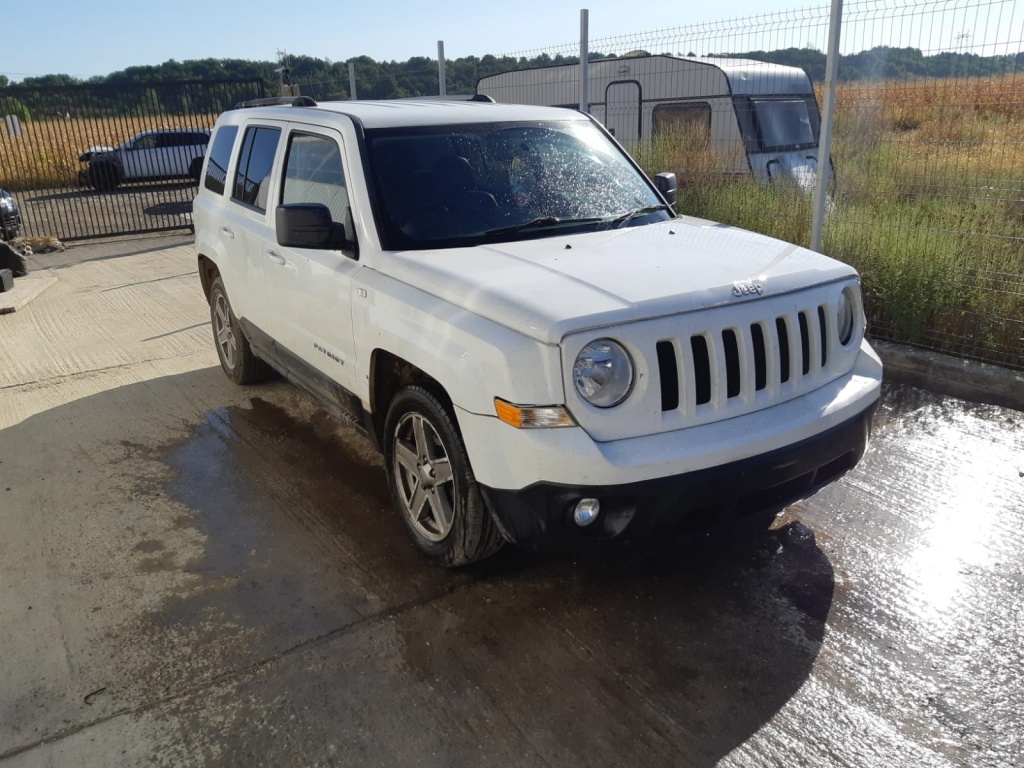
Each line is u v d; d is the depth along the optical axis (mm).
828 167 6305
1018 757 2660
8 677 3127
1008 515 4102
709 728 2811
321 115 4555
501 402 3014
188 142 21438
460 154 4305
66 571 3848
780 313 3273
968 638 3227
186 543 4078
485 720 2865
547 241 3918
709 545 3918
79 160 21562
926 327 6199
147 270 11109
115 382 6480
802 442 3219
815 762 2662
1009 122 6172
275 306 4953
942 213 6477
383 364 3920
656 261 3514
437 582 3682
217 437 5371
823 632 3289
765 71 11266
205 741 2801
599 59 12188
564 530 3031
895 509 4199
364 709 2930
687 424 3072
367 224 3943
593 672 3092
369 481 4711
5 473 4898
